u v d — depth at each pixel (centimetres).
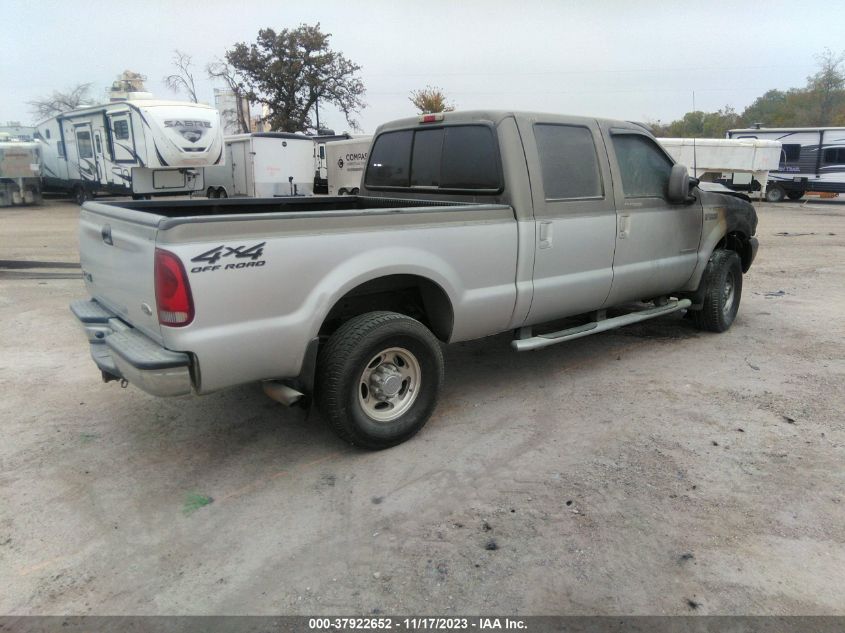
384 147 547
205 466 378
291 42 3809
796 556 289
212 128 1912
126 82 3094
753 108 6569
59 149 2361
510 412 453
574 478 359
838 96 5588
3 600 266
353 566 286
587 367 546
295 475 367
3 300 788
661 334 645
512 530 311
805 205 2641
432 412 413
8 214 2064
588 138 483
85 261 421
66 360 564
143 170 1934
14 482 358
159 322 311
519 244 435
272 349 335
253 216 319
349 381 364
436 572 281
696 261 592
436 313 421
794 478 355
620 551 294
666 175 552
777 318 710
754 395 477
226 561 290
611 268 507
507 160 433
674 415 443
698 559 287
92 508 333
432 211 387
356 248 357
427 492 347
